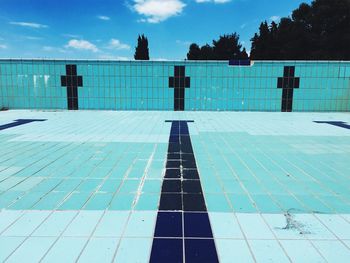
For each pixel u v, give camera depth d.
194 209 2.48
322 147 4.86
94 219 2.30
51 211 2.43
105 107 10.24
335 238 2.04
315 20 24.66
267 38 31.12
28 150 4.53
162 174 3.42
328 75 9.84
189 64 9.95
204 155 4.31
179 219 2.30
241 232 2.11
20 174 3.38
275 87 9.98
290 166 3.77
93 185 3.04
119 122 7.54
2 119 8.02
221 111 10.16
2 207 2.50
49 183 3.09
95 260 1.79
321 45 24.14
